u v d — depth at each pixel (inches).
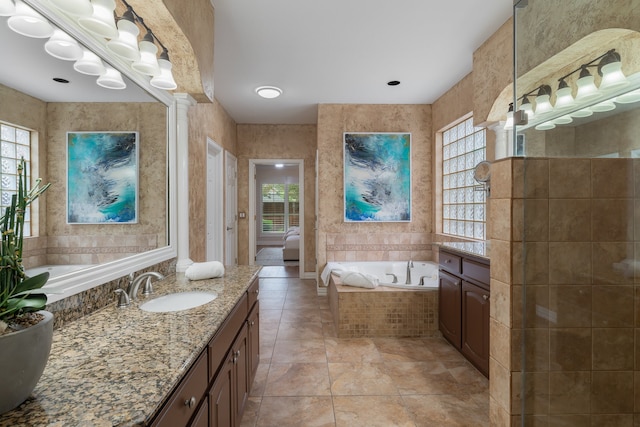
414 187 156.5
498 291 49.3
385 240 156.3
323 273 146.3
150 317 47.0
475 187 113.3
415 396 74.6
